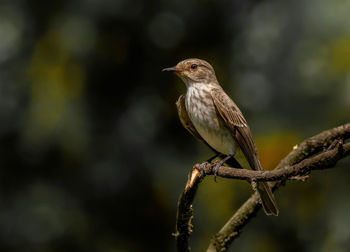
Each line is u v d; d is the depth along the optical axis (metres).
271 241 11.05
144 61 12.23
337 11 10.18
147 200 12.18
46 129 11.39
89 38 11.67
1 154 11.84
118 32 11.94
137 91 12.30
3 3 11.88
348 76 10.06
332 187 10.58
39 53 11.70
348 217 10.41
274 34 11.19
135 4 11.79
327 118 10.27
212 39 12.22
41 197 11.97
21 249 11.82
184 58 12.30
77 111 11.56
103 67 11.94
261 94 11.34
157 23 12.08
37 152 11.78
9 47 11.90
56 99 11.48
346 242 10.35
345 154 4.77
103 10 11.66
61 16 11.73
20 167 11.98
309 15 10.48
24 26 11.84
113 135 12.13
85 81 11.75
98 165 12.11
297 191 10.80
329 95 10.22
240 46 11.89
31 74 11.65
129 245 12.28
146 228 12.23
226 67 12.03
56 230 11.90
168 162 12.11
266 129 10.86
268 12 11.55
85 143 11.66
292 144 10.55
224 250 6.15
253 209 6.14
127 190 12.21
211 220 11.20
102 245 12.12
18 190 12.01
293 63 10.69
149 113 12.39
